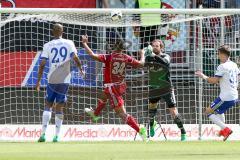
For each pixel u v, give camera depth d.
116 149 26.09
